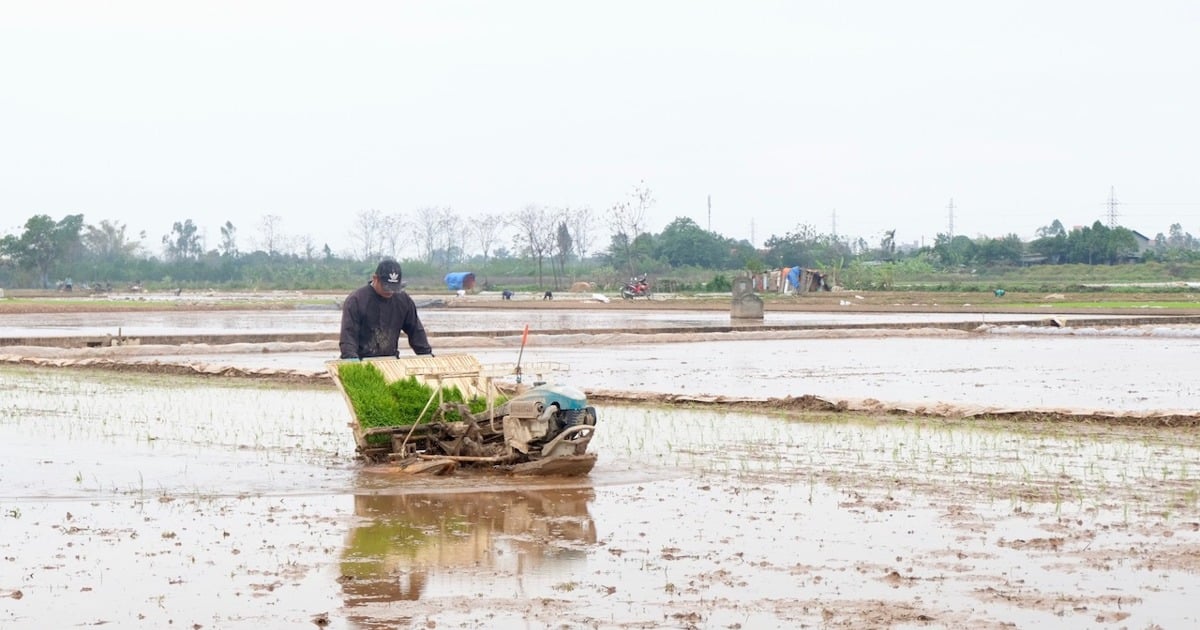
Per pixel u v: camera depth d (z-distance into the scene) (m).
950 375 24.25
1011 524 9.45
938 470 12.14
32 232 134.25
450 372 12.91
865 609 7.10
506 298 75.00
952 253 127.62
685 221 145.38
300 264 158.00
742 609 7.14
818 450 13.60
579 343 35.94
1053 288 84.06
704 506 10.34
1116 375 24.16
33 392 20.41
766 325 44.09
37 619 6.96
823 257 141.00
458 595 7.52
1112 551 8.49
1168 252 124.56
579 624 6.88
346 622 6.94
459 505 10.50
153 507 10.36
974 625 6.78
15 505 10.39
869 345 35.03
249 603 7.31
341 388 12.77
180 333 40.62
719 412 17.56
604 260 140.50
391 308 13.62
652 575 7.96
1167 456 13.01
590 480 11.70
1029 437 14.62
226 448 13.85
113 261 149.12
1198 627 6.72
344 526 9.62
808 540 8.95
